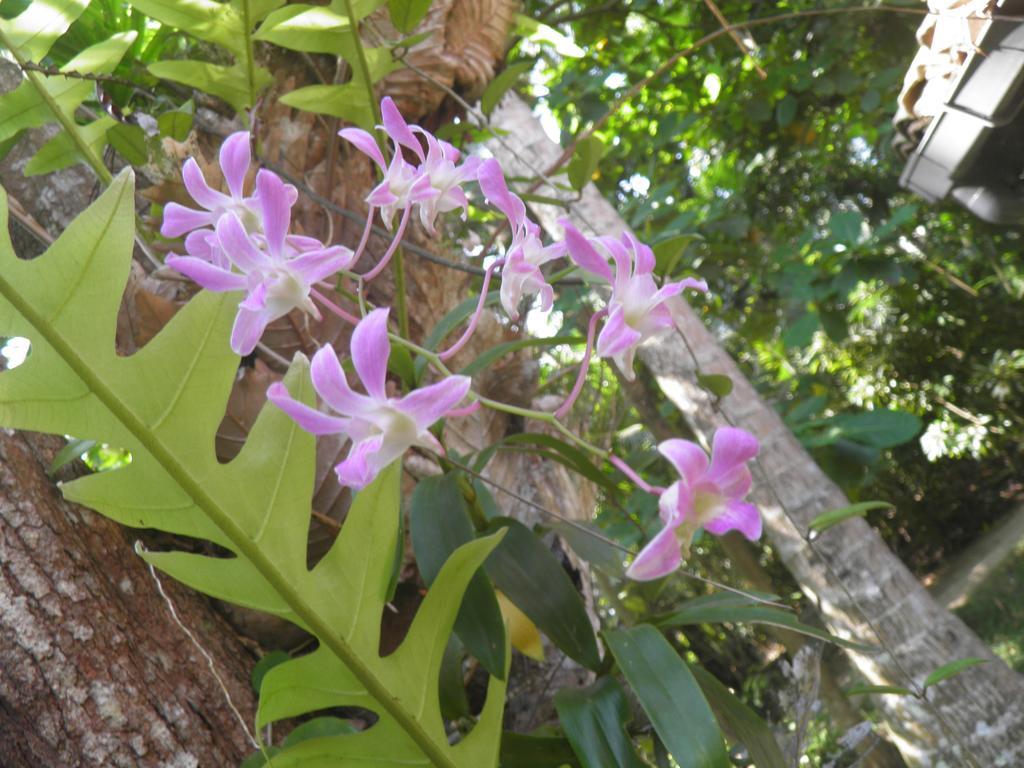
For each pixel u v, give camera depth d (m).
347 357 0.53
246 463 0.32
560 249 0.32
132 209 0.30
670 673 0.38
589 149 0.72
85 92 0.50
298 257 0.29
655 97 1.92
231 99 0.53
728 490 0.25
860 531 1.27
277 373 0.56
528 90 1.33
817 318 1.74
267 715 0.33
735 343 2.81
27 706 0.42
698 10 1.69
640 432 2.02
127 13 0.62
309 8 0.47
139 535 0.52
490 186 0.31
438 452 0.26
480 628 0.39
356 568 0.33
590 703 0.42
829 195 2.37
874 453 1.36
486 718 0.37
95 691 0.44
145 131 0.53
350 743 0.35
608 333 0.29
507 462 0.71
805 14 0.76
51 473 0.49
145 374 0.30
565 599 0.45
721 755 0.35
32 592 0.44
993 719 1.14
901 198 2.40
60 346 0.29
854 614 1.22
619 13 1.61
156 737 0.44
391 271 0.66
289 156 0.63
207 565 0.32
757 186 2.32
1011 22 0.81
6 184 0.60
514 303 0.32
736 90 1.92
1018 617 2.21
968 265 2.63
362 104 0.51
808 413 1.52
